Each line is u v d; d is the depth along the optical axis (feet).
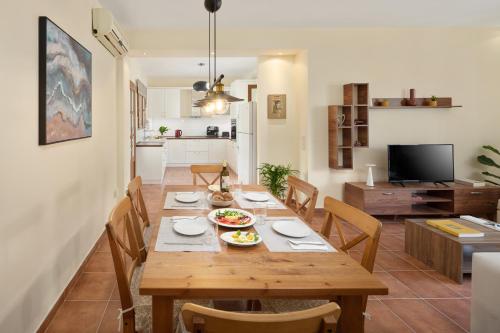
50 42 7.00
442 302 8.14
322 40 15.49
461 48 15.92
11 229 5.68
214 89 9.15
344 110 15.69
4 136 5.45
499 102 16.21
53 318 7.25
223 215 6.57
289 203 9.66
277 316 2.81
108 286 8.71
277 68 17.10
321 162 15.93
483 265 6.62
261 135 17.30
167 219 6.61
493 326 6.39
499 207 14.29
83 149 9.78
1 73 5.36
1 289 5.36
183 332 4.55
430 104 15.57
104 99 12.44
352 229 13.79
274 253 4.98
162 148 24.11
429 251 10.18
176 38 15.07
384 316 7.50
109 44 12.12
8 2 5.55
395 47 15.71
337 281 4.12
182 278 4.10
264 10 12.98
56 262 7.65
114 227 4.92
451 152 15.30
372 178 15.06
